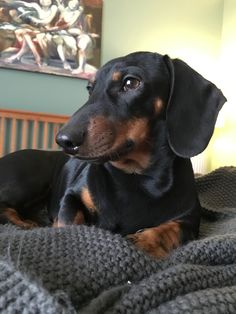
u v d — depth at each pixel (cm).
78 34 100
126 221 31
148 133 31
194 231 31
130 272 20
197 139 32
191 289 18
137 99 31
